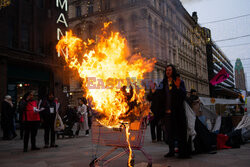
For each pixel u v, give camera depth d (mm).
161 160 4129
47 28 17000
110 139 3383
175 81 4328
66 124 9250
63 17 18406
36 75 16125
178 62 35156
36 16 16172
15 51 14328
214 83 9648
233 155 4426
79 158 4523
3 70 13531
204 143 4836
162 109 4387
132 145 3303
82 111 9844
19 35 14672
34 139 6059
